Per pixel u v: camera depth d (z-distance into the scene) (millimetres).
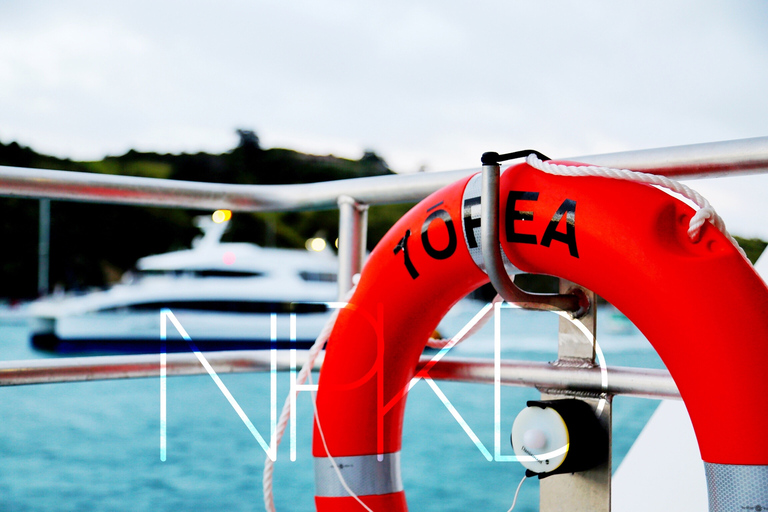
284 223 30062
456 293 899
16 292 27281
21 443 6461
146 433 6887
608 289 743
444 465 5648
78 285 27984
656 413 1526
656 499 1377
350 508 938
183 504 4664
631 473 1459
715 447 667
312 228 30391
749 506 646
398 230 927
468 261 849
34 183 1033
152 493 4930
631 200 731
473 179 859
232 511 4504
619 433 6711
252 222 29688
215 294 14664
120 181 1086
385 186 1088
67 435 6816
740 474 652
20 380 986
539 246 792
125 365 1067
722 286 670
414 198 1076
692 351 675
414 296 911
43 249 27516
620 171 729
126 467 5633
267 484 1009
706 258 681
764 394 650
